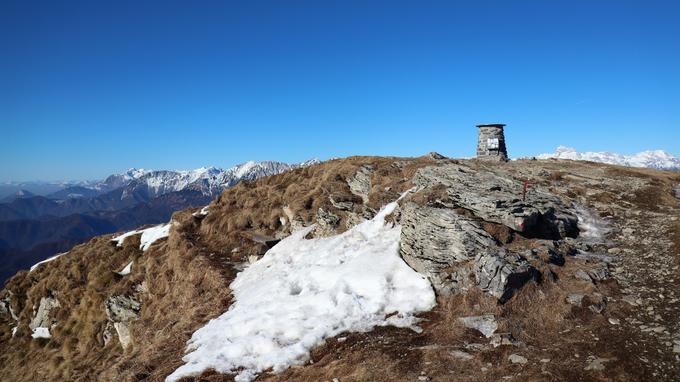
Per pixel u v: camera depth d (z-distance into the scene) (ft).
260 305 79.97
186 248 136.26
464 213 80.69
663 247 71.10
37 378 129.18
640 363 44.04
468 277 65.31
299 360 57.57
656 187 100.07
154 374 63.46
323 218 116.98
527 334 53.11
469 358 49.19
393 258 80.23
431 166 112.88
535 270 62.80
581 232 82.53
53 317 155.22
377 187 119.96
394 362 50.67
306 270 89.61
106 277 149.79
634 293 59.16
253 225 144.87
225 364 60.23
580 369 44.16
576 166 124.47
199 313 91.76
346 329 62.69
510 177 105.70
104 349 124.57
